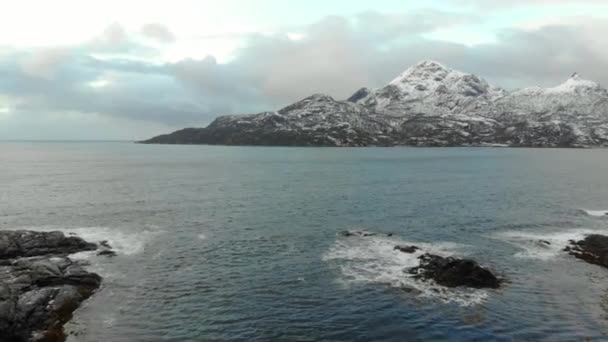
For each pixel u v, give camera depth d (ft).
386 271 148.36
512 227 215.92
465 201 293.23
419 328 108.47
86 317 113.60
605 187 366.43
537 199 301.63
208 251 173.47
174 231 204.95
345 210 259.80
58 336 103.35
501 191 341.82
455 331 106.83
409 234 202.18
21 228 208.64
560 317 114.21
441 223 224.53
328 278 142.51
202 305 122.31
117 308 119.44
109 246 177.27
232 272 148.97
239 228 212.43
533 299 125.39
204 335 105.40
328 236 197.26
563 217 240.12
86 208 259.39
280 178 434.71
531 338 103.30
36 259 149.59
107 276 143.23
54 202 279.08
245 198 303.48
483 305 121.19
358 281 139.54
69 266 143.33
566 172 504.43
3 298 111.75
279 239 192.24
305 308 120.47
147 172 495.82
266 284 137.90
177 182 396.16
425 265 150.41
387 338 104.01
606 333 105.81
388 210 260.21
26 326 105.60
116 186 363.35
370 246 179.83
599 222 227.61
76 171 503.61
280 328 109.19
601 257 160.56
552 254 169.58
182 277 143.84
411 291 130.93
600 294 129.49
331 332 106.93
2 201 281.13
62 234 176.24
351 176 456.04
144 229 208.13
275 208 265.54
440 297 126.52
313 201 292.40
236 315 116.16
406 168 563.48
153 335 105.09
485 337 103.76
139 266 153.99
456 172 504.43
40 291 119.14
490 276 137.39
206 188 355.36
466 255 168.45
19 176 438.81
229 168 557.33
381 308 119.75
